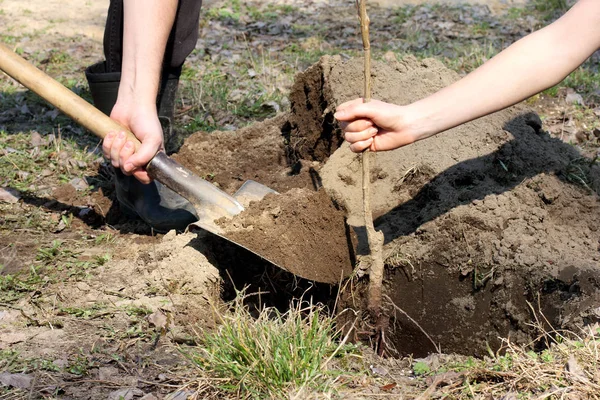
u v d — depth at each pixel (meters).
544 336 2.79
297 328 2.56
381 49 6.59
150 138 2.86
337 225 3.01
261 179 3.63
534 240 2.95
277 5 8.16
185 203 3.36
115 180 3.42
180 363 2.52
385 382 2.52
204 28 7.29
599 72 5.66
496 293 2.93
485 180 3.20
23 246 3.27
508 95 2.42
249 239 2.84
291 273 3.16
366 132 2.46
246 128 3.95
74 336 2.65
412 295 3.04
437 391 2.42
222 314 2.86
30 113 4.91
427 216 3.09
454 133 3.37
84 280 2.99
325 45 6.73
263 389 2.36
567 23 2.40
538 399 2.25
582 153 3.82
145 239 3.37
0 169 4.03
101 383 2.39
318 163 3.59
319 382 2.40
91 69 3.65
